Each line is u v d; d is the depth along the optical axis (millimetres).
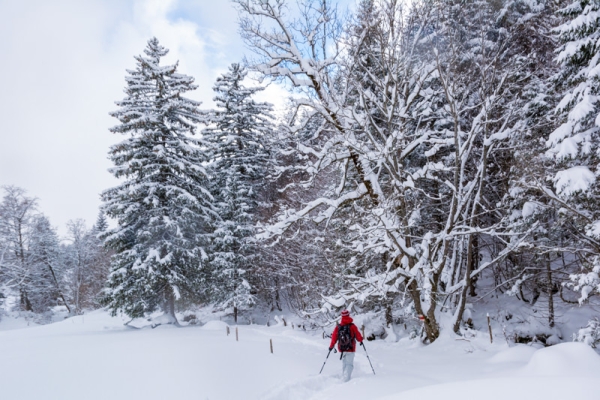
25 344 13867
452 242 15938
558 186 9859
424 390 5188
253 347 11180
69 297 56625
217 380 8406
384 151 12320
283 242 23172
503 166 16172
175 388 7973
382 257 16969
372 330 17016
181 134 22859
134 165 20766
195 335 14430
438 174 16625
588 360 6164
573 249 11414
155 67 22031
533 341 13219
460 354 10703
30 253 45438
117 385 8133
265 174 28281
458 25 14758
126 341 12945
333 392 7281
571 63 10688
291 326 20000
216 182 28156
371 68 15625
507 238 16922
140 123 21094
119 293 19891
